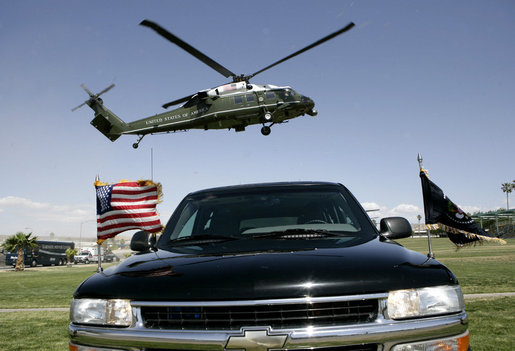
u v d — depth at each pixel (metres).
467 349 2.16
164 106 21.30
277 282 2.11
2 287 18.27
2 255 72.31
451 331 2.12
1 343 6.09
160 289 2.22
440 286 2.18
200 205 3.69
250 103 19.95
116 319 2.22
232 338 1.99
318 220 3.32
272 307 2.05
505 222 86.25
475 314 6.93
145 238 3.37
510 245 49.81
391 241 2.94
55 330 7.10
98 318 2.26
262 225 3.28
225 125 20.58
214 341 2.00
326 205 3.49
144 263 2.66
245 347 1.98
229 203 3.64
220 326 2.07
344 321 2.06
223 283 2.15
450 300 2.16
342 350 2.03
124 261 2.93
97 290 2.35
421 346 2.07
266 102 20.09
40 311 9.64
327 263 2.29
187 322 2.11
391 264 2.29
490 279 12.41
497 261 20.84
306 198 3.59
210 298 2.10
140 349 2.12
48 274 32.09
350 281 2.12
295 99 20.45
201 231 3.36
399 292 2.12
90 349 2.25
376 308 2.09
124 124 22.48
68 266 55.44
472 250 38.19
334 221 3.31
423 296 2.13
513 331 5.68
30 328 7.29
